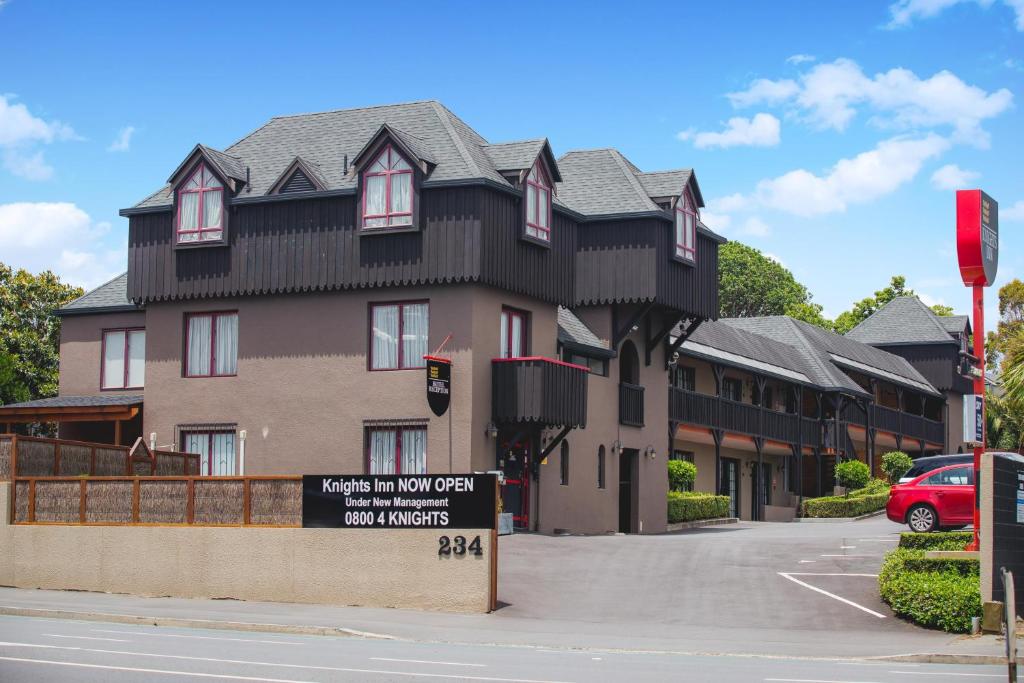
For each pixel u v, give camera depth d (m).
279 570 23.45
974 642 19.28
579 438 35.88
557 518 34.56
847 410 58.19
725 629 20.64
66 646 16.27
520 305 33.34
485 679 13.90
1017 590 21.08
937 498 31.09
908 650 18.33
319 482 23.42
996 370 78.50
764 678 14.64
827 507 48.09
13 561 25.45
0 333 48.41
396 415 31.77
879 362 65.44
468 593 22.20
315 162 34.22
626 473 39.62
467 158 32.00
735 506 51.56
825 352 59.09
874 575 25.52
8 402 47.47
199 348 34.59
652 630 20.45
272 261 33.19
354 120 35.50
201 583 23.97
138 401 34.78
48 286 51.03
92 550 24.91
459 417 31.05
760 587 24.44
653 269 36.75
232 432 33.81
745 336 53.00
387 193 31.95
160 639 17.66
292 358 33.19
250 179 34.44
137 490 24.83
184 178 34.28
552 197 34.47
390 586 22.70
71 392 37.97
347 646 17.58
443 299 31.55
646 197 37.66
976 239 22.31
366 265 32.09
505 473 32.78
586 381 34.09
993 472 20.47
